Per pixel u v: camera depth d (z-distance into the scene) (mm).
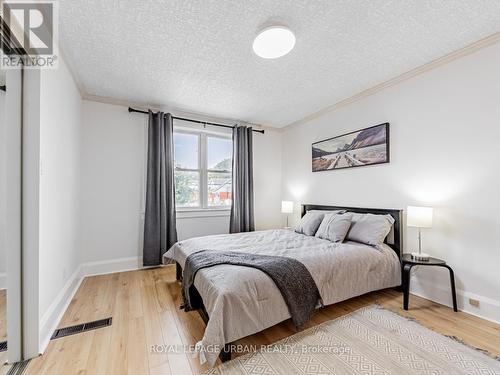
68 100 2402
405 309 2174
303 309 1794
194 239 2926
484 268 2029
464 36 1988
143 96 3174
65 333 1818
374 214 2854
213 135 4113
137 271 3268
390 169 2787
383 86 2830
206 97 3209
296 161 4336
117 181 3279
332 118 3588
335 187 3535
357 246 2480
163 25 1854
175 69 2510
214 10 1701
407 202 2611
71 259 2539
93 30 1899
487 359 1510
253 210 4184
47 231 1808
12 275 1548
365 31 1929
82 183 3059
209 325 1445
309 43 2078
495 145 1980
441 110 2328
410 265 2182
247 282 1648
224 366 1467
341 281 2107
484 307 2008
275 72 2574
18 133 1594
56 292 2014
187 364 1493
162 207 3383
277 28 1829
